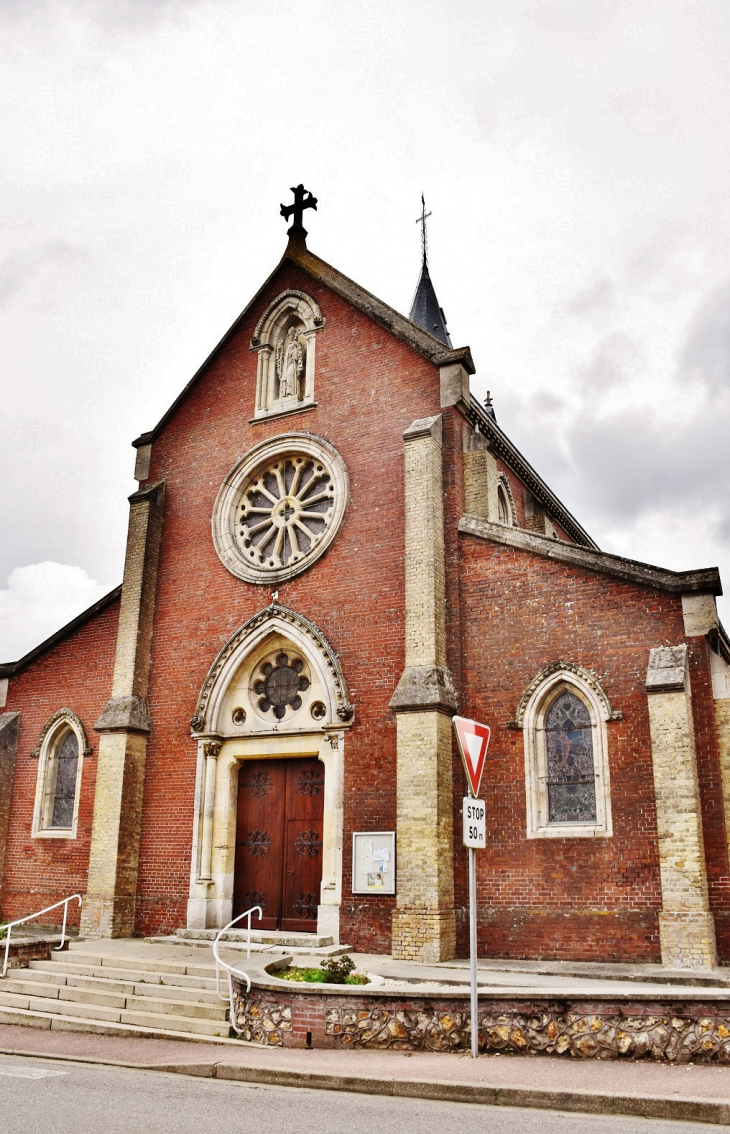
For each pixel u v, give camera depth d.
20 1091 9.16
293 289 21.75
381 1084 9.23
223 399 22.03
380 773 17.17
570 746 16.02
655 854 14.70
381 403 19.59
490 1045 10.51
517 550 17.19
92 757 21.20
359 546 18.80
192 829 19.03
